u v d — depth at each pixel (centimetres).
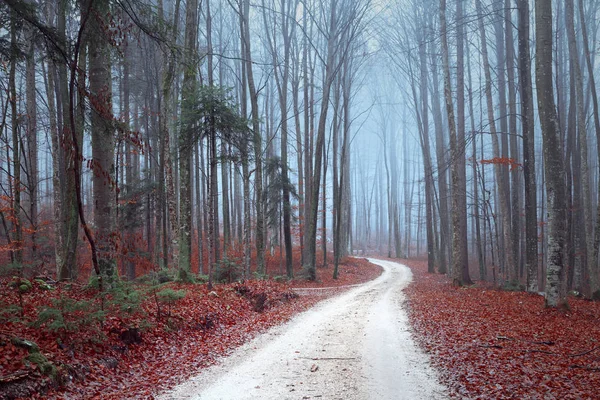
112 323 911
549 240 1387
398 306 1616
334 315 1440
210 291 1509
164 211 2325
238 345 1020
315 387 691
